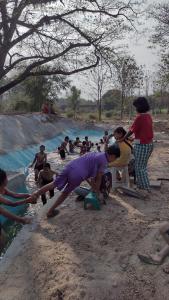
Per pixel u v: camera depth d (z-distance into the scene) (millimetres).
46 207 8758
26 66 21438
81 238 7047
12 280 6004
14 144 20906
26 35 19719
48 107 32688
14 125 23875
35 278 5984
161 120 46781
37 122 28359
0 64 19531
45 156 15469
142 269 5922
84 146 22469
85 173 7898
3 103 44969
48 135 27562
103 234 7148
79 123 35625
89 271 5973
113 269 6004
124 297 5367
